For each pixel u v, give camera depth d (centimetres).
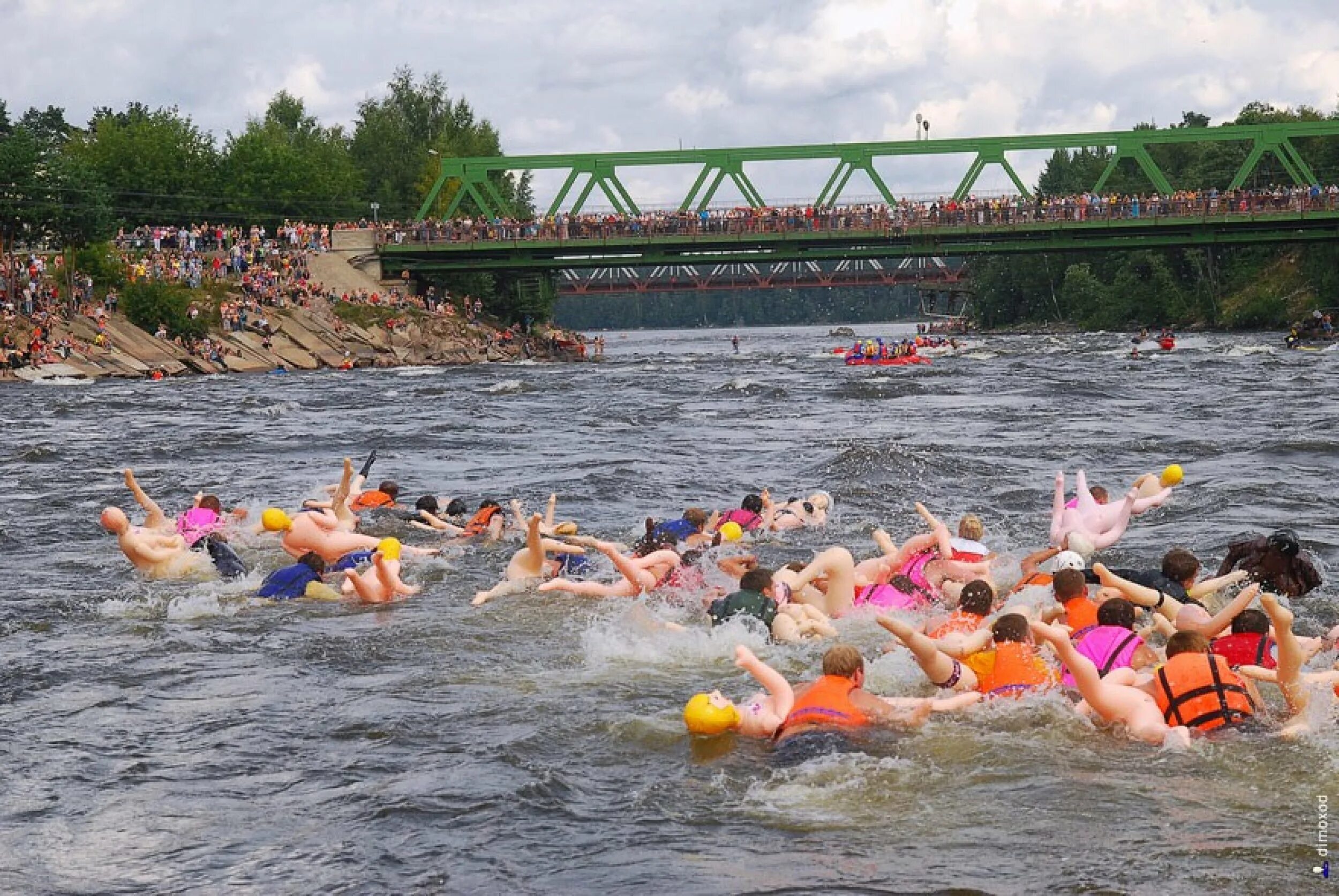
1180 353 7775
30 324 7531
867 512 2300
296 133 15025
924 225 9962
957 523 2180
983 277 16512
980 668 1230
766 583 1466
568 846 919
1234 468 2761
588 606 1589
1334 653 1314
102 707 1234
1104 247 10194
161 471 3059
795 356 9438
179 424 4319
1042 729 1116
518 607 1595
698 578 1669
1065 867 870
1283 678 1132
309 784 1040
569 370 7856
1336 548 1930
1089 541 1805
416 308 9994
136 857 914
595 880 866
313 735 1150
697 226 10006
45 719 1204
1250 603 1302
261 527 2108
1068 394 4906
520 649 1417
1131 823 935
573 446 3541
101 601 1675
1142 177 16388
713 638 1416
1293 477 2609
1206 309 12738
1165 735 1083
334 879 876
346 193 12912
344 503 2005
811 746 1077
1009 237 10325
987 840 912
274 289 9300
